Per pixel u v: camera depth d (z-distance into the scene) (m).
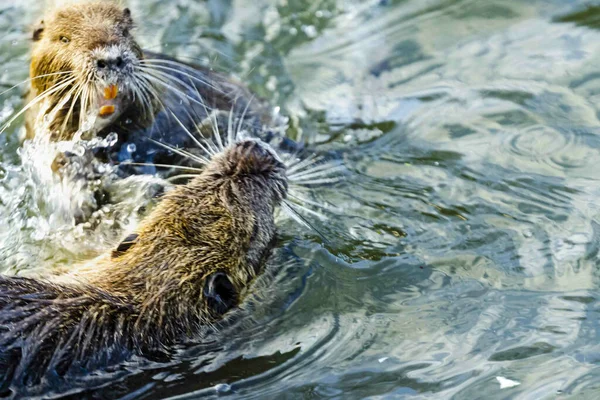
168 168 13.81
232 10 19.58
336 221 13.17
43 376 9.48
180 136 13.87
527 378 9.87
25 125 14.45
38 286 9.96
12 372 9.31
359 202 13.64
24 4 19.33
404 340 10.70
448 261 12.23
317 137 15.70
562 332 10.59
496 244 12.47
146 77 12.81
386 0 19.55
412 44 18.06
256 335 10.81
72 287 10.14
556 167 13.98
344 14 19.34
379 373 10.15
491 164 14.26
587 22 17.59
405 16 19.02
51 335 9.60
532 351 10.30
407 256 12.37
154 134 13.59
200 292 10.64
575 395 9.53
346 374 10.16
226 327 10.83
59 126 13.27
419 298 11.51
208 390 9.95
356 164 14.74
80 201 13.09
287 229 12.90
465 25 18.30
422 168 14.44
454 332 10.79
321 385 10.00
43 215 13.36
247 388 9.98
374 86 17.03
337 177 14.32
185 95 13.85
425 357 10.35
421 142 15.12
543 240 12.42
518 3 18.53
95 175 13.30
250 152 12.01
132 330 10.08
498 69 16.75
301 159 14.76
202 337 10.56
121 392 9.82
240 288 11.13
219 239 11.02
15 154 15.03
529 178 13.78
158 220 11.20
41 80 13.19
